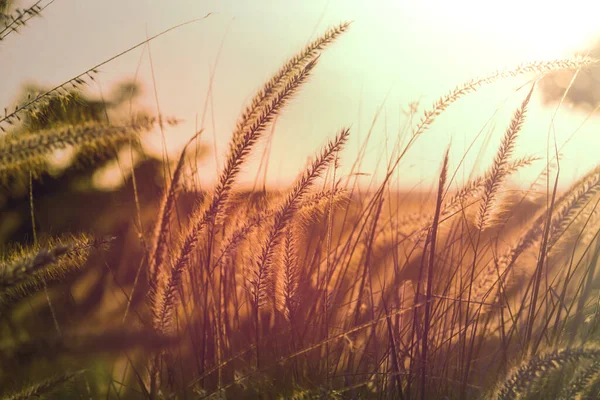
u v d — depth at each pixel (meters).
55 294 0.60
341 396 0.62
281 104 0.62
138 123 0.44
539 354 0.56
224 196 0.62
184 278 0.66
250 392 0.62
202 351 0.63
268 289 0.66
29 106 0.50
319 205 0.68
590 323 0.66
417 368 0.65
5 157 0.41
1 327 0.53
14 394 0.46
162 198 0.63
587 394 0.58
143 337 0.36
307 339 0.67
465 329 0.66
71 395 0.54
